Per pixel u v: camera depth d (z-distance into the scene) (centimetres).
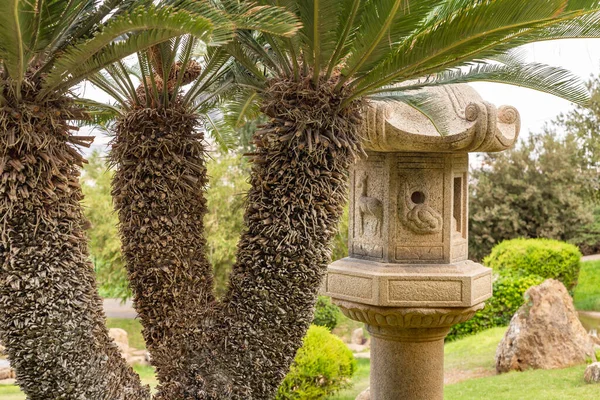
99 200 1212
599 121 1535
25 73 349
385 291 532
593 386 695
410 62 379
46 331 364
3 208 350
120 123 428
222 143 660
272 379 424
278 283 407
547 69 445
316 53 377
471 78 460
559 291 853
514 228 1723
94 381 384
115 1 372
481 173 1786
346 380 827
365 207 552
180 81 427
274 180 397
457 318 546
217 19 300
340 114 400
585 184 1716
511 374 803
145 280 432
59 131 365
